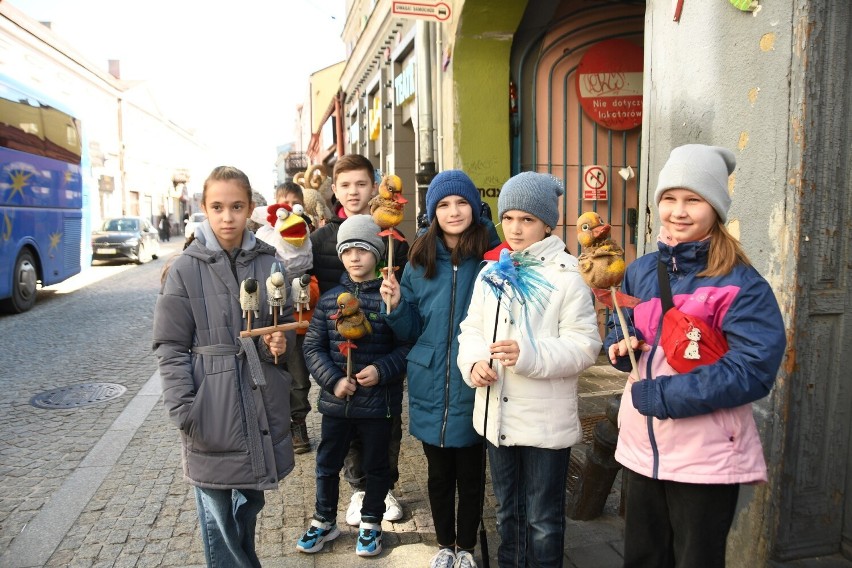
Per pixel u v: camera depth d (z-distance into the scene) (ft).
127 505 11.62
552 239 8.22
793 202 7.37
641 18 21.29
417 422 9.14
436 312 9.03
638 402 6.17
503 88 21.11
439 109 23.15
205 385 7.61
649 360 6.54
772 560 7.84
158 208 148.36
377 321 9.84
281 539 10.44
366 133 45.65
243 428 7.65
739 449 6.15
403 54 32.68
